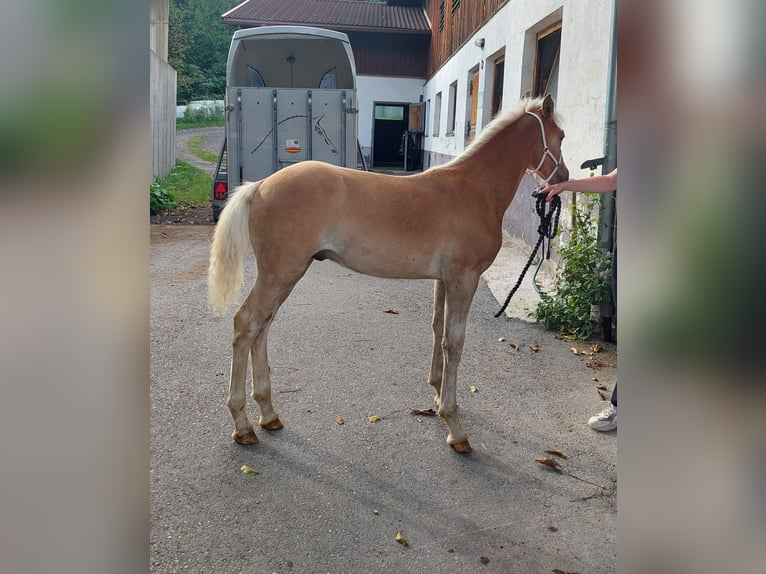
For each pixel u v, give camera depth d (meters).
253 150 8.58
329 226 2.92
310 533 2.39
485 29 10.16
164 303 5.22
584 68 5.59
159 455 2.90
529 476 2.88
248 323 2.95
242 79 9.88
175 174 13.58
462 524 2.50
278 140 8.56
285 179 2.91
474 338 4.75
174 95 14.70
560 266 5.99
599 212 4.77
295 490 2.68
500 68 9.94
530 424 3.40
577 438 3.27
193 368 3.90
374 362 4.19
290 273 2.91
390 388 3.78
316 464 2.90
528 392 3.82
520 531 2.47
